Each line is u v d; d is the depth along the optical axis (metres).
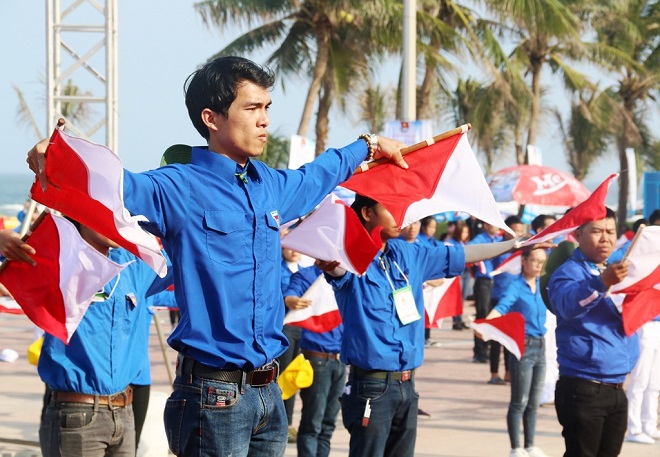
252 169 4.31
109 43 16.17
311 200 4.65
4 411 11.55
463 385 14.21
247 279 4.15
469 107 37.16
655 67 39.50
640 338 10.55
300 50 28.84
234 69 4.22
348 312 6.64
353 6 26.77
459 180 5.77
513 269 9.94
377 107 36.62
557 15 28.59
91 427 5.98
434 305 9.19
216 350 4.10
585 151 40.81
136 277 6.28
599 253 7.11
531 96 32.09
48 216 4.39
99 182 3.87
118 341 6.10
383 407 6.57
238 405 4.13
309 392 8.79
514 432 9.45
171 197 4.06
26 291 4.53
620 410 7.02
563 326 7.07
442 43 28.53
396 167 5.76
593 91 36.47
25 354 16.84
